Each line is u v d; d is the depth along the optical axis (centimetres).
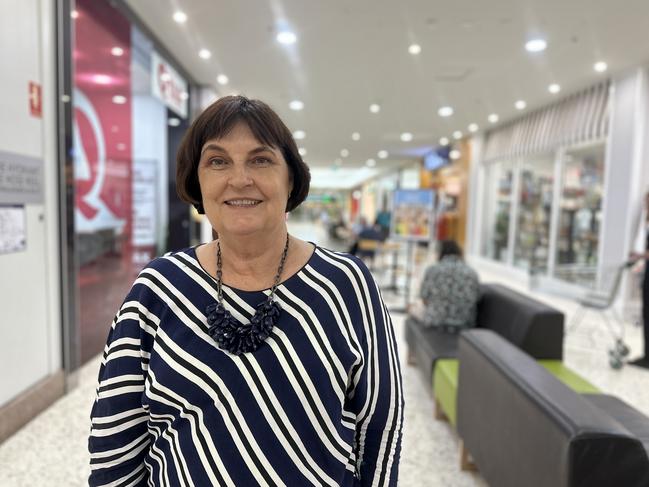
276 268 79
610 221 601
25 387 269
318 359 74
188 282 79
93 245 469
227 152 76
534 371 174
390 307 621
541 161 823
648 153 564
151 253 609
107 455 81
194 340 75
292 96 737
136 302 79
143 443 84
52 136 291
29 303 271
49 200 289
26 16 262
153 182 608
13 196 254
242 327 75
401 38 487
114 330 81
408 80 636
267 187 76
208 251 84
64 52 299
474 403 208
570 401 147
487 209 1073
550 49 511
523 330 289
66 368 306
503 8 415
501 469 177
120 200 533
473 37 482
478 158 1076
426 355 305
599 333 498
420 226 588
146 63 514
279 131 79
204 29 469
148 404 77
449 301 347
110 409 79
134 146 562
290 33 477
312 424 74
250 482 72
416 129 1019
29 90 266
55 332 297
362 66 580
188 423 75
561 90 678
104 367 81
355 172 2812
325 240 1686
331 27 462
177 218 636
